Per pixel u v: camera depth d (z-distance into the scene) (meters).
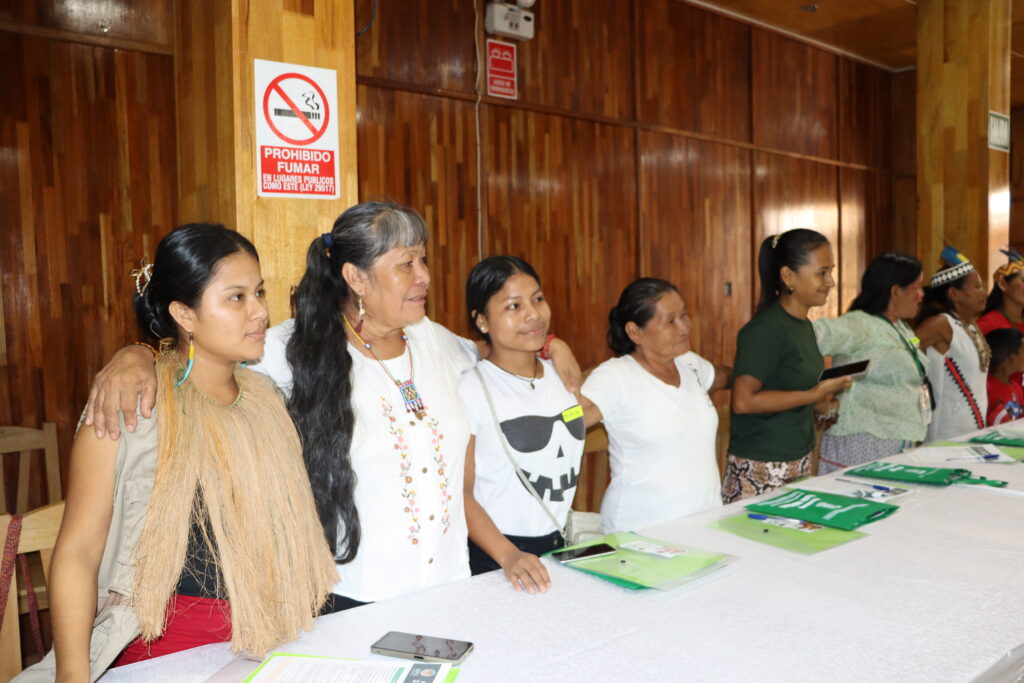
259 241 2.24
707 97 6.19
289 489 1.30
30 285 3.27
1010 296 3.64
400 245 1.46
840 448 2.92
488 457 1.82
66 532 1.14
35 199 3.27
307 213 2.32
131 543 1.18
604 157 5.49
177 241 1.22
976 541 1.71
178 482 1.19
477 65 4.76
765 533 1.76
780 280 2.55
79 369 3.40
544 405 1.87
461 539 1.61
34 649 2.77
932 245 5.12
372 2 4.24
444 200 4.66
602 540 1.72
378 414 1.49
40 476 3.29
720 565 1.54
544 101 5.12
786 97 6.86
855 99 7.62
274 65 2.24
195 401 1.26
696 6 6.04
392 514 1.48
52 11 3.26
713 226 6.32
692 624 1.29
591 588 1.46
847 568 1.54
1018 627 1.27
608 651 1.19
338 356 1.47
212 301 1.21
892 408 2.83
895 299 2.88
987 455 2.49
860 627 1.27
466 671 1.13
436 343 1.70
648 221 5.80
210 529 1.23
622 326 2.19
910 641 1.21
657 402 2.05
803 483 2.22
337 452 1.43
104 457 1.17
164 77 3.56
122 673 1.16
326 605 1.48
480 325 1.88
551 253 5.22
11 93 3.19
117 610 1.18
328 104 2.35
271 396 1.38
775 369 2.49
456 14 4.66
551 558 1.62
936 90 5.07
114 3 3.40
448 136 4.66
